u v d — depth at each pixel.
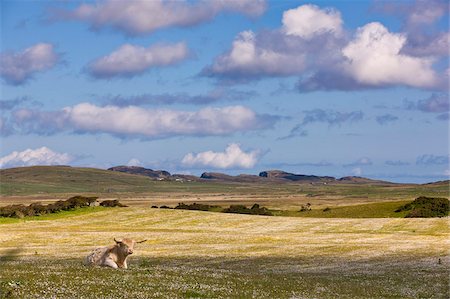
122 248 38.03
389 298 34.41
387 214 124.00
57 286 27.27
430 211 120.25
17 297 23.78
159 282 31.00
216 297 27.55
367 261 58.47
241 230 98.00
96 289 27.19
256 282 35.34
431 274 48.72
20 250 67.75
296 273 48.84
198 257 61.62
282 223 108.69
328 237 83.25
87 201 130.25
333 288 36.69
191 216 118.88
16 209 114.50
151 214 121.19
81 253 64.56
